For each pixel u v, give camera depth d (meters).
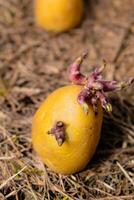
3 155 0.38
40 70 0.48
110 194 0.36
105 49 0.51
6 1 0.57
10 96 0.44
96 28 0.54
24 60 0.50
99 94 0.32
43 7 0.52
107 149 0.39
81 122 0.33
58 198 0.35
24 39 0.52
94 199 0.35
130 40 0.53
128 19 0.55
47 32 0.53
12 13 0.56
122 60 0.50
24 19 0.55
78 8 0.52
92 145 0.34
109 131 0.41
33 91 0.45
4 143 0.39
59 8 0.51
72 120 0.33
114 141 0.40
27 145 0.39
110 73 0.48
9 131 0.40
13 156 0.38
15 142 0.39
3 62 0.49
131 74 0.48
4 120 0.41
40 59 0.50
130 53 0.51
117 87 0.33
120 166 0.37
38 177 0.36
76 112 0.33
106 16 0.56
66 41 0.52
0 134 0.40
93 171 0.37
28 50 0.51
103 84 0.33
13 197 0.35
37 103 0.44
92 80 0.32
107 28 0.54
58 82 0.47
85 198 0.35
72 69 0.34
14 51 0.51
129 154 0.39
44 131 0.34
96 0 0.57
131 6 0.57
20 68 0.49
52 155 0.34
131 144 0.40
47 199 0.35
